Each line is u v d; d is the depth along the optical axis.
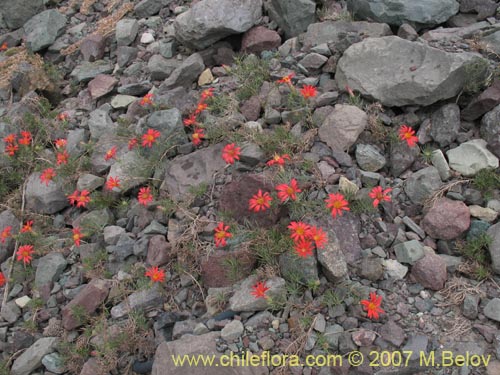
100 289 1.17
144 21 1.85
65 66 1.90
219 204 1.22
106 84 1.68
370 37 1.40
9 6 2.10
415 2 1.43
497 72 1.27
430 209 1.12
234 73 1.48
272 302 1.02
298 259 1.05
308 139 1.26
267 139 1.24
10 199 1.50
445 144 1.24
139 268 1.19
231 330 1.01
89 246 1.30
